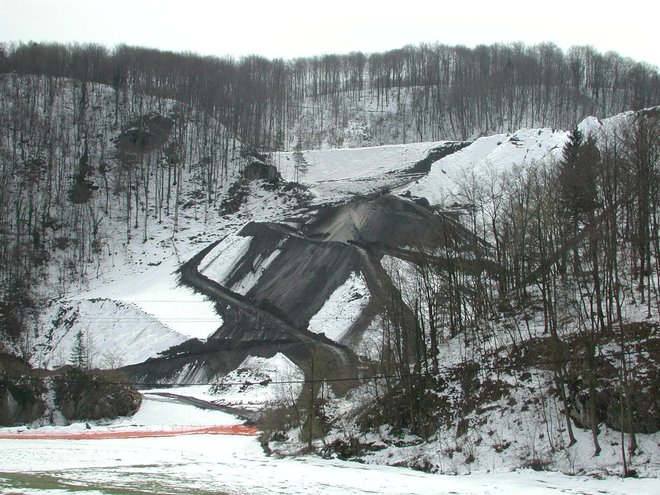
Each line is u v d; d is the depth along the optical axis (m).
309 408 57.47
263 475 44.06
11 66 180.12
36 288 115.88
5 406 76.38
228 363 88.06
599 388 43.69
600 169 61.16
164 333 96.56
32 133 153.00
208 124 166.00
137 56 191.62
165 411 78.00
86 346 90.25
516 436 45.62
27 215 132.00
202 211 138.88
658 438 40.28
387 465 48.59
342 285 95.31
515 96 197.62
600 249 55.41
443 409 52.50
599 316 49.62
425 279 62.91
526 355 52.19
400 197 119.00
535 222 68.00
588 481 38.53
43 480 40.09
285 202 138.25
